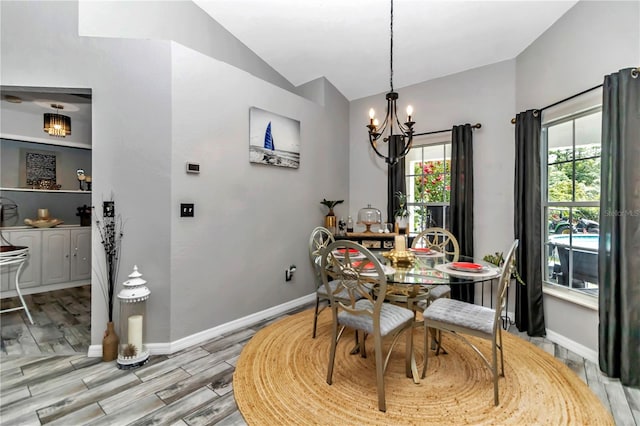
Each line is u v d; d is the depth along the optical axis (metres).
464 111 3.66
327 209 4.21
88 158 4.96
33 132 4.36
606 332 2.17
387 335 1.88
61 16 2.49
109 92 2.50
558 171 2.92
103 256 2.51
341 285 2.04
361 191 4.58
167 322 2.57
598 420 1.69
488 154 3.49
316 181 4.03
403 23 3.10
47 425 1.69
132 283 2.36
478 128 3.54
